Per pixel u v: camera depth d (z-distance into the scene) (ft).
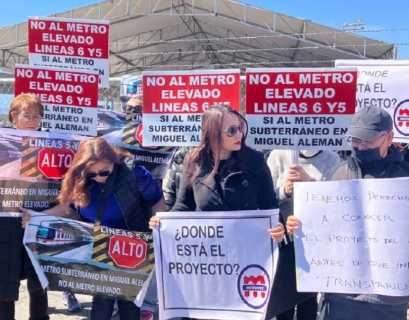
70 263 10.06
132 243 9.83
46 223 10.14
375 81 11.49
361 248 8.32
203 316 9.32
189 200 9.45
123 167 9.71
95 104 12.82
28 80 12.67
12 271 10.93
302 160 11.00
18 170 10.91
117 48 71.97
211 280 9.26
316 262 8.57
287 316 11.36
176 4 59.47
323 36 58.59
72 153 11.23
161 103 11.60
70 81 12.74
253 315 9.08
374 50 60.80
